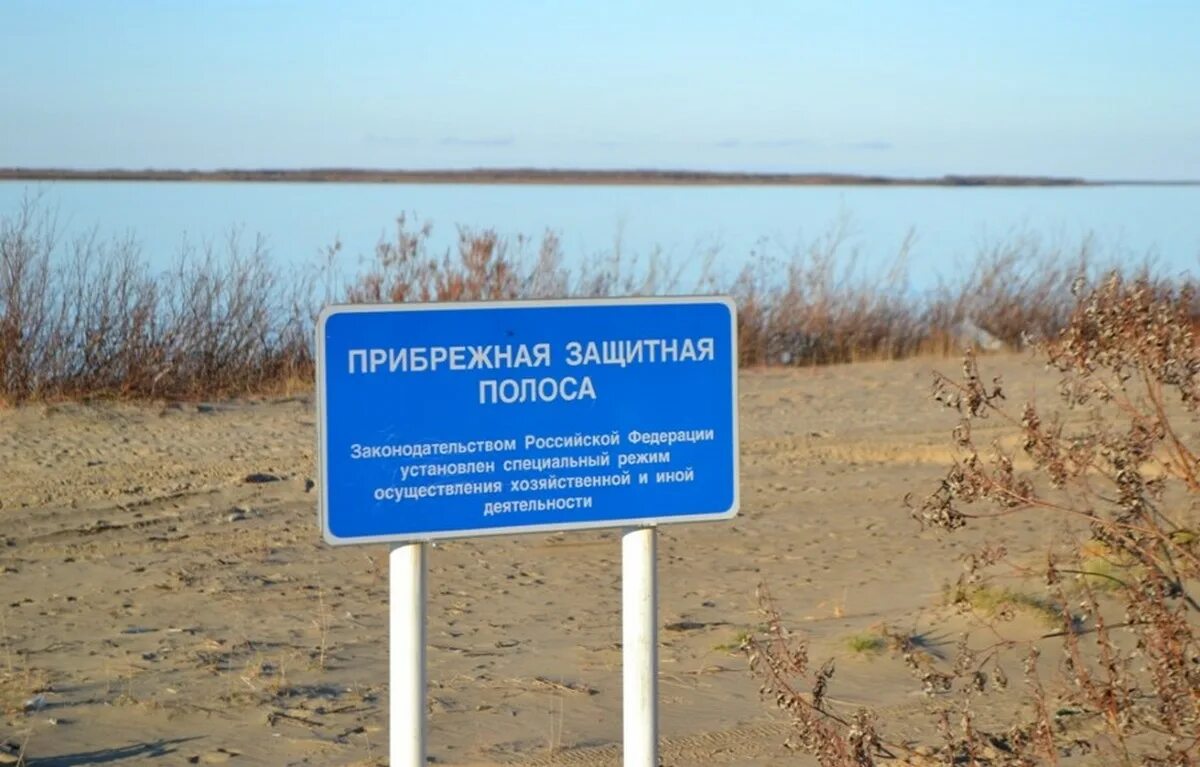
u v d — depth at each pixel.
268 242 26.17
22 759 5.88
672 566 9.60
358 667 7.28
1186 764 4.57
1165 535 4.69
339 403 3.88
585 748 6.07
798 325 20.39
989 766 5.40
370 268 19.27
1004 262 30.48
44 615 8.25
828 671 5.42
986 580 7.79
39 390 14.87
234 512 11.01
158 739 6.17
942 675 5.65
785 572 9.40
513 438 3.98
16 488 11.61
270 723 6.38
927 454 13.27
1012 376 17.36
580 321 4.00
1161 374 4.54
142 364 15.45
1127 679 5.10
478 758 5.95
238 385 16.05
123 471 12.27
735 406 4.12
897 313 21.17
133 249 23.09
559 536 10.56
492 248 18.50
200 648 7.58
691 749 6.02
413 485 3.93
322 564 9.56
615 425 4.04
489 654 7.56
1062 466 4.70
